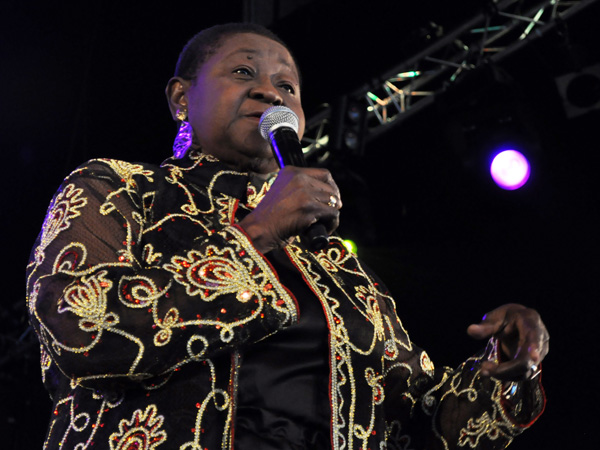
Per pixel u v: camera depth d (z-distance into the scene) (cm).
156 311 215
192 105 301
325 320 245
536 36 836
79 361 212
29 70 671
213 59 304
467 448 268
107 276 221
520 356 229
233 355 227
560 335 873
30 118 684
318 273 258
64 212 236
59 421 231
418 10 820
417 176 990
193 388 221
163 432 214
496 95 816
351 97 833
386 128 862
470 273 936
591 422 809
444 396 278
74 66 676
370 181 999
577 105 860
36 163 704
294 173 232
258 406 230
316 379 240
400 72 835
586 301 878
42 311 218
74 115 689
